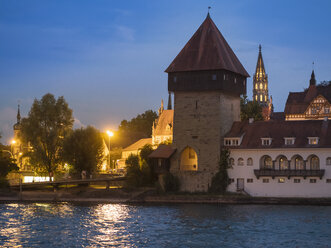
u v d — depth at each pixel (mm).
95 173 135625
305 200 106062
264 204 107750
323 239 71312
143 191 118188
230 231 76562
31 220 86188
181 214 92812
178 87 119750
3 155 141875
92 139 134125
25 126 135875
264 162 112688
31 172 152875
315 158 108750
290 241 70312
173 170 119750
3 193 122625
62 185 132250
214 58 118312
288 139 110750
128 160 127875
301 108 165500
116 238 72250
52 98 137750
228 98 120625
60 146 135500
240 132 117500
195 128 118312
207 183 116250
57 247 67375
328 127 110500
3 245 68312
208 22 124750
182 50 122688
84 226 80688
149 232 76125
